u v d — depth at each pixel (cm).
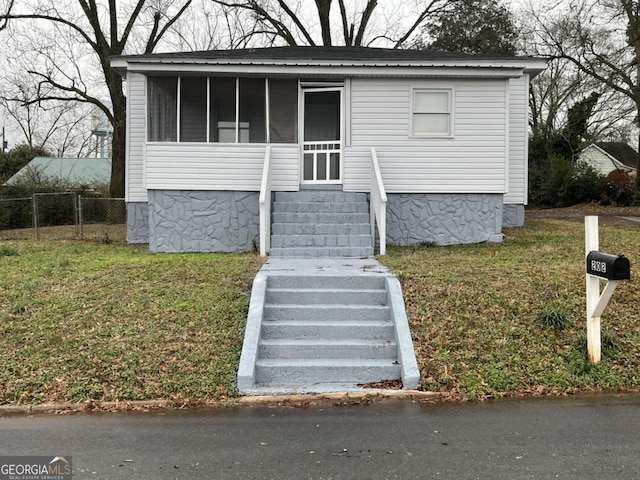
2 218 1891
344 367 588
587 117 3259
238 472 385
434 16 2827
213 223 1198
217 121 1209
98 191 2506
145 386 549
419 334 632
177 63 1160
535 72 1414
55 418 495
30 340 633
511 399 530
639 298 711
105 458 409
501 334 632
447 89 1208
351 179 1216
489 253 1017
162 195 1191
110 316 681
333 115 1280
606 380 561
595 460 398
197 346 614
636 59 2292
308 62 1179
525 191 1465
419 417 487
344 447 425
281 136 1211
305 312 684
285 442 436
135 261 948
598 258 567
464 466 390
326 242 1052
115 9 2231
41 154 4328
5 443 439
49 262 978
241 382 554
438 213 1218
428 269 815
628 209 2286
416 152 1213
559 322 645
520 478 372
